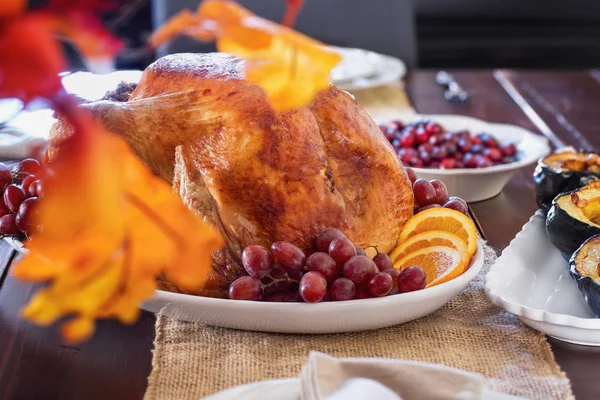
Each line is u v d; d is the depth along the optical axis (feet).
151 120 3.30
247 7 7.81
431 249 3.43
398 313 3.14
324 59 2.23
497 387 2.96
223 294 3.26
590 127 5.73
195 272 2.37
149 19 9.24
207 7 2.15
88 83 4.65
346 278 3.13
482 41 11.87
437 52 11.84
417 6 11.67
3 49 1.94
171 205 2.34
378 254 3.27
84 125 2.17
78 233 2.19
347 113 3.39
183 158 3.29
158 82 3.45
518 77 7.18
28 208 3.30
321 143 3.33
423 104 6.19
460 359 3.10
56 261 2.21
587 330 3.13
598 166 4.15
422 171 4.37
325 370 2.60
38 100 2.10
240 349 3.11
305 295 3.05
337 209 3.31
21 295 3.43
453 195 4.42
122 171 2.22
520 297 3.44
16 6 1.95
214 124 3.27
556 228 3.62
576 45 11.91
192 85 3.35
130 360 3.06
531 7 11.87
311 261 3.13
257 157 3.24
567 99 6.48
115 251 2.25
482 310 3.40
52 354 3.08
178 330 3.21
